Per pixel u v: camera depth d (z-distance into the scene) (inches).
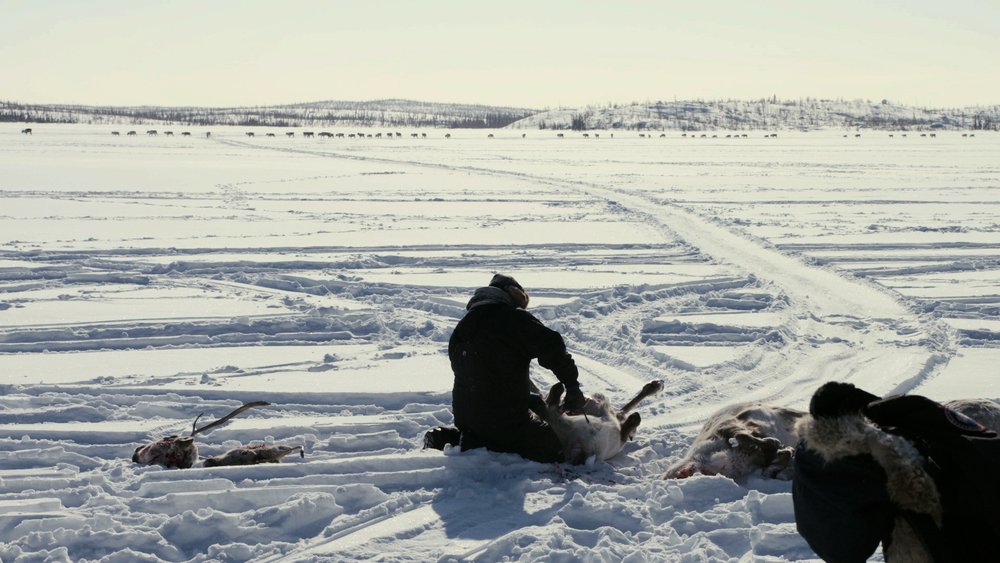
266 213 895.7
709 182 1262.3
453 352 268.5
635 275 569.9
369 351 403.9
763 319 458.0
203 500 232.7
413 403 329.4
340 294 525.3
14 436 293.0
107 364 382.0
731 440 245.6
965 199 995.3
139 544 210.1
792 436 253.8
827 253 647.8
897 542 131.5
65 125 5748.0
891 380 355.6
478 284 542.6
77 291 528.4
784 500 222.4
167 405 323.6
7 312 471.2
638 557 198.4
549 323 451.2
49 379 357.7
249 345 416.8
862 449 126.6
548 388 346.6
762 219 836.6
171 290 532.4
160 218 850.8
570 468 263.1
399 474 250.5
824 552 134.1
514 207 956.0
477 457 259.1
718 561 197.8
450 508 231.8
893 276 569.9
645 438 293.7
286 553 207.9
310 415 321.1
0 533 215.0
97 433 295.0
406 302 499.8
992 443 130.0
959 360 388.5
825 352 401.7
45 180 1228.5
